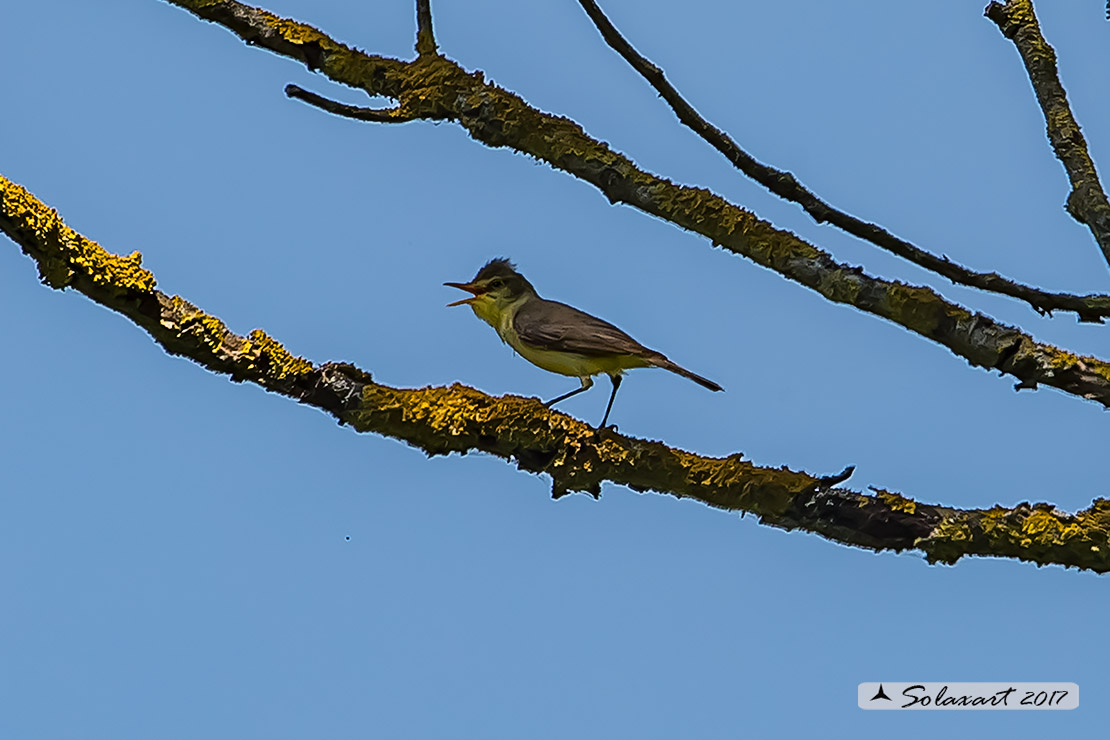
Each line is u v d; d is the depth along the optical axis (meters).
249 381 8.31
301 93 9.10
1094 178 9.02
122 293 7.77
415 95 9.28
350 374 8.64
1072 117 9.30
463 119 9.29
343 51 9.51
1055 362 8.76
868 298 8.96
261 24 9.45
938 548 8.32
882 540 8.43
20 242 7.46
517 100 9.30
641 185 9.21
